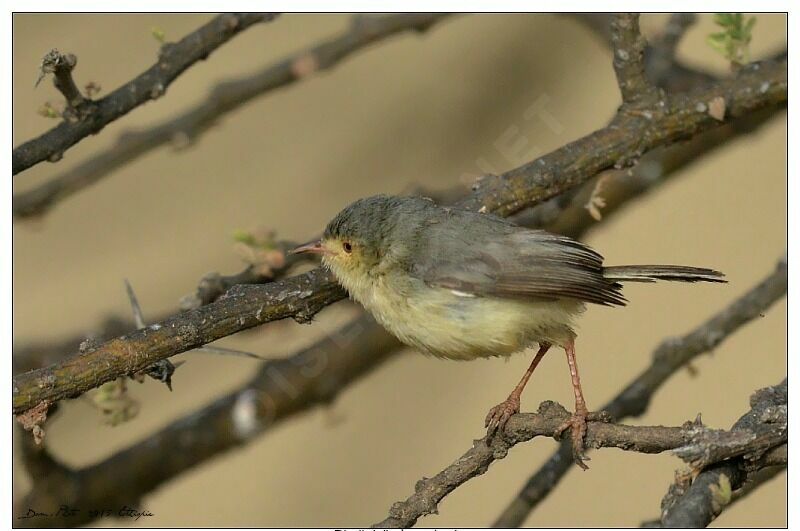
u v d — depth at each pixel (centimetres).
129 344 783
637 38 982
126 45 1242
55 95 1207
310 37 1370
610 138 977
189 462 1099
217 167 1301
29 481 1091
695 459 649
